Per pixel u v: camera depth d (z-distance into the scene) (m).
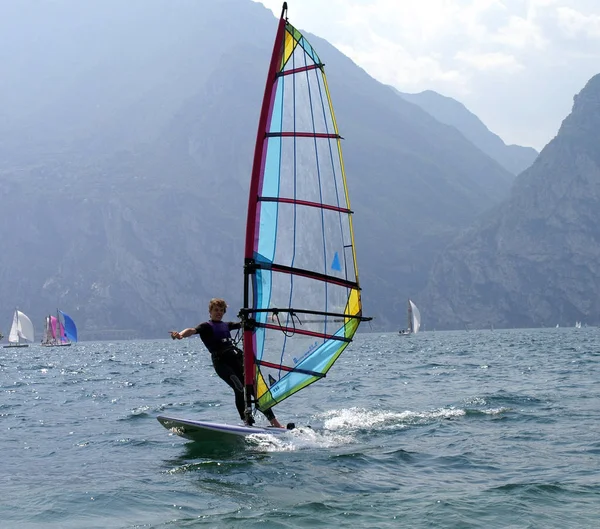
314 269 13.39
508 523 8.17
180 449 13.02
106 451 13.20
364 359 48.81
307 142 13.53
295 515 8.62
